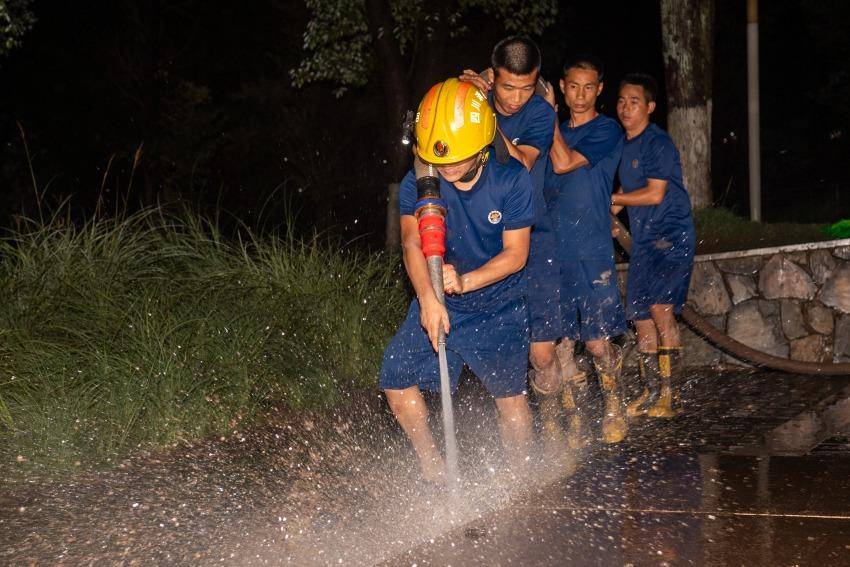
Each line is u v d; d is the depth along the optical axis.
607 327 5.56
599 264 5.57
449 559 3.48
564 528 3.78
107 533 4.03
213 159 22.12
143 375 5.67
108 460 5.14
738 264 8.04
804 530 3.66
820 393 6.71
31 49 23.19
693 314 7.55
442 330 3.89
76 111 23.16
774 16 29.16
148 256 7.07
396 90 13.98
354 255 8.32
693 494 4.19
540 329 5.22
